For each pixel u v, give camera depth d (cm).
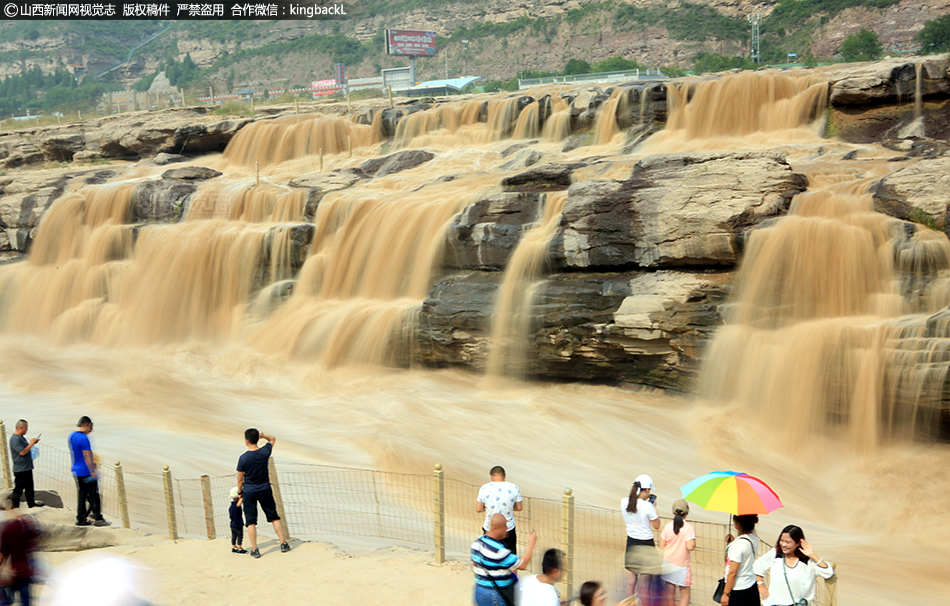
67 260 3403
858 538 1268
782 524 1309
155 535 1170
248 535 1072
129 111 5484
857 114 2822
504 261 2206
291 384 2212
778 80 3003
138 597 447
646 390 1983
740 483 845
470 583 962
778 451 1609
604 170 2428
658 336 1877
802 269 1767
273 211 3006
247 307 2728
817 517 1355
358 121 4062
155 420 1855
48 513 1238
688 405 1869
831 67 3238
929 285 1661
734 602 808
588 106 3322
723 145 2912
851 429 1574
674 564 828
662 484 1471
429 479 1443
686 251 1916
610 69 17950
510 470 1516
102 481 1440
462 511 1300
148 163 4238
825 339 1620
